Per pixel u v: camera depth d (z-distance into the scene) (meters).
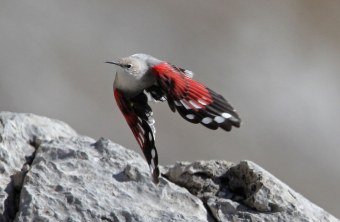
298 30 20.20
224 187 6.49
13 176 6.36
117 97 5.69
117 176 6.30
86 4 19.52
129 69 5.57
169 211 6.02
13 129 6.84
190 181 6.55
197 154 16.41
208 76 18.77
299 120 18.14
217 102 5.18
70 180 6.17
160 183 6.30
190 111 5.16
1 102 17.03
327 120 18.33
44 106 17.12
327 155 17.56
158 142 16.27
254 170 6.37
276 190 6.24
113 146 6.64
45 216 5.79
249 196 6.32
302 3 20.72
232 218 6.14
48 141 6.74
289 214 6.10
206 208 6.29
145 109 5.67
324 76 19.42
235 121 5.14
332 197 16.77
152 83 5.61
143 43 19.20
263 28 20.09
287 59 19.56
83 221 5.82
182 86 5.21
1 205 6.02
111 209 5.93
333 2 20.78
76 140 6.75
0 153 6.54
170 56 19.12
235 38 19.78
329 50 19.97
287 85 18.91
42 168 6.22
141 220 5.88
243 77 18.89
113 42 19.00
